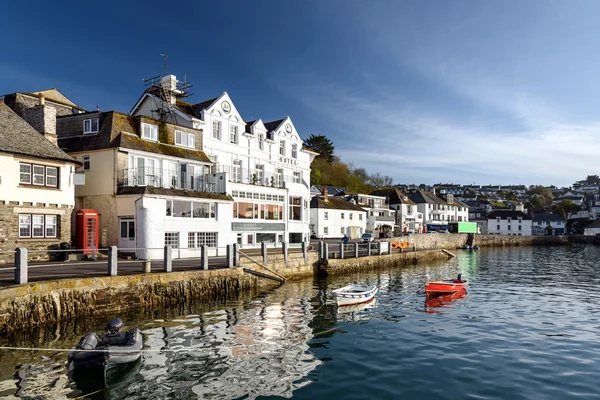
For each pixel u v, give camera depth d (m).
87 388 11.10
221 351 14.23
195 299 22.41
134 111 39.59
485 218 131.88
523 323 19.05
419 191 106.88
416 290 28.22
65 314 17.12
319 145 103.62
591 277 37.50
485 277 37.16
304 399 10.62
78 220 27.20
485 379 12.10
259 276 27.39
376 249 43.91
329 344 15.36
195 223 31.42
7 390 10.90
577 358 14.06
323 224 66.56
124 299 19.33
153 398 10.57
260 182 40.44
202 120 37.41
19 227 23.70
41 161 24.80
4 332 15.11
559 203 168.75
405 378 12.09
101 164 29.86
